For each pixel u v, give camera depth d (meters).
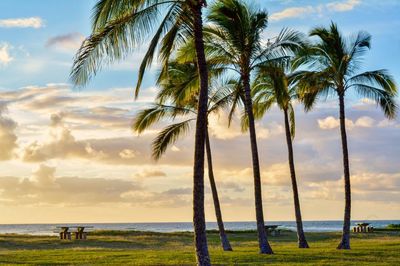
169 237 47.97
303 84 30.72
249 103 27.47
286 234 52.75
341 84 31.23
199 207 17.06
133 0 16.56
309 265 21.22
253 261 22.91
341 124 31.16
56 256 26.61
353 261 22.73
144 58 16.80
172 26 17.38
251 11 26.52
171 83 29.56
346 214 30.20
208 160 31.86
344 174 30.78
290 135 33.59
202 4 17.64
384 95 30.81
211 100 31.14
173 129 29.44
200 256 16.81
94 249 34.06
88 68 16.47
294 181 33.09
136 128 30.12
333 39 30.75
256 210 27.08
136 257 25.31
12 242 41.34
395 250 27.97
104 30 16.58
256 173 27.31
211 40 26.45
